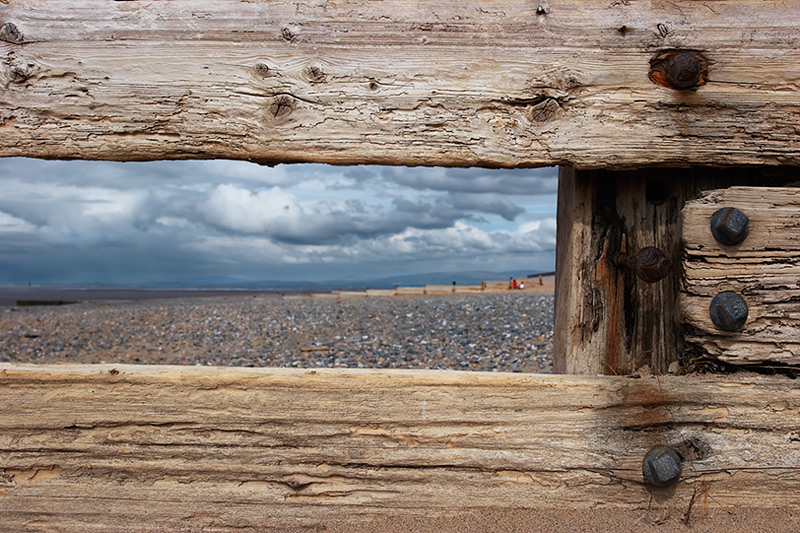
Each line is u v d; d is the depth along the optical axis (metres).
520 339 9.32
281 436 2.25
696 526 2.20
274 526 2.26
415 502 2.25
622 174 2.46
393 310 14.43
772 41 2.23
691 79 2.18
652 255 2.13
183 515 2.26
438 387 2.25
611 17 2.21
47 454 2.26
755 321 2.23
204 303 21.45
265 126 2.20
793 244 2.22
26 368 2.29
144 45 2.19
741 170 2.43
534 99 2.21
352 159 2.21
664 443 2.26
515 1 2.21
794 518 2.21
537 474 2.25
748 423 2.26
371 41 2.20
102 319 15.70
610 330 2.47
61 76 2.19
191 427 2.26
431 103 2.21
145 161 2.28
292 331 12.12
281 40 2.20
